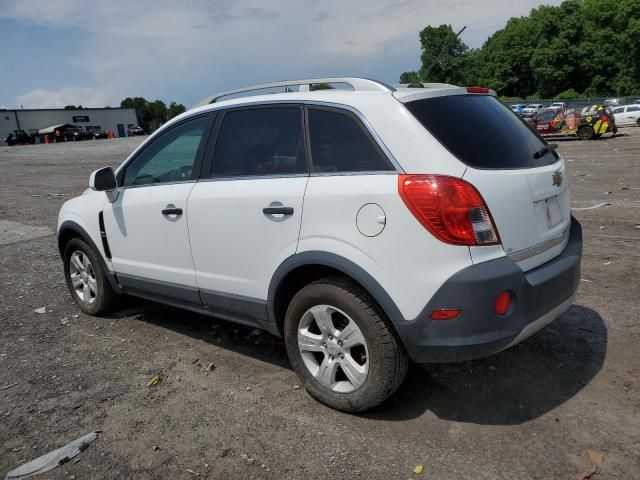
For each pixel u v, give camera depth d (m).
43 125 78.50
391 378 2.99
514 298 2.83
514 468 2.70
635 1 78.75
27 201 12.94
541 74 88.12
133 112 86.81
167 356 4.17
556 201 3.37
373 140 2.99
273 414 3.29
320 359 3.38
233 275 3.61
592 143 22.67
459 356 2.79
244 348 4.25
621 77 80.69
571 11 86.31
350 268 2.95
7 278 6.47
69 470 2.87
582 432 2.95
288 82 3.58
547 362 3.71
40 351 4.34
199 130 3.92
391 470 2.74
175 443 3.06
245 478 2.74
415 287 2.79
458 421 3.11
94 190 4.64
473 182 2.77
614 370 3.55
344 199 2.98
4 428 3.28
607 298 4.73
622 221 7.53
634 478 2.60
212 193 3.65
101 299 4.88
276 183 3.32
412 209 2.76
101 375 3.90
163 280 4.14
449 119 3.04
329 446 2.95
